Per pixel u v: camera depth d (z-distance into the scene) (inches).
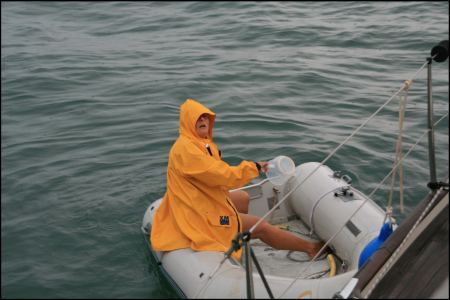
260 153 229.8
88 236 174.1
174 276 142.5
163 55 380.2
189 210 146.0
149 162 224.2
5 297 146.1
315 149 230.4
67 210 189.5
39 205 193.3
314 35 403.5
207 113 150.0
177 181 147.6
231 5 511.8
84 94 309.0
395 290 106.3
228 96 295.6
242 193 166.6
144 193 199.5
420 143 232.7
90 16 514.6
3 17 518.0
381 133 244.5
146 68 352.2
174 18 484.1
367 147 231.3
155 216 153.9
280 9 486.3
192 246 142.7
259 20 453.1
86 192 201.5
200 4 523.8
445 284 103.1
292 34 408.8
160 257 150.3
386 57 349.4
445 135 240.2
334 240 156.5
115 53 391.5
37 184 208.1
